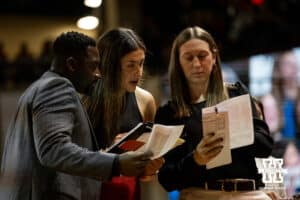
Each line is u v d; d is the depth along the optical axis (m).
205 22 14.96
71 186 3.94
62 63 4.09
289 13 13.02
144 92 5.47
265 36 12.37
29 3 21.09
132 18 16.64
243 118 4.39
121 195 5.03
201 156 4.25
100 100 4.84
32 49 21.11
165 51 15.00
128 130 5.18
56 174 3.89
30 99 3.90
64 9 21.30
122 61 4.80
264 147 4.87
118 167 3.68
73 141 3.89
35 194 3.85
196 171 4.64
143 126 4.10
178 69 5.14
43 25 21.30
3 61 17.91
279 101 11.26
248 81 12.05
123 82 4.86
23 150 3.90
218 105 4.55
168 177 4.83
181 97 5.09
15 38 21.02
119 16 16.50
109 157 3.68
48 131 3.66
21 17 21.11
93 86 4.43
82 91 4.17
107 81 4.82
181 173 4.69
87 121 4.07
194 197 4.79
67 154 3.61
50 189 3.87
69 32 4.18
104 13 15.04
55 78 3.90
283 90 11.30
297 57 11.44
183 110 5.02
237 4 14.24
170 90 5.18
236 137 4.35
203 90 5.09
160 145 3.81
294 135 10.90
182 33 5.14
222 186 4.73
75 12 21.33
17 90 17.28
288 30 12.02
